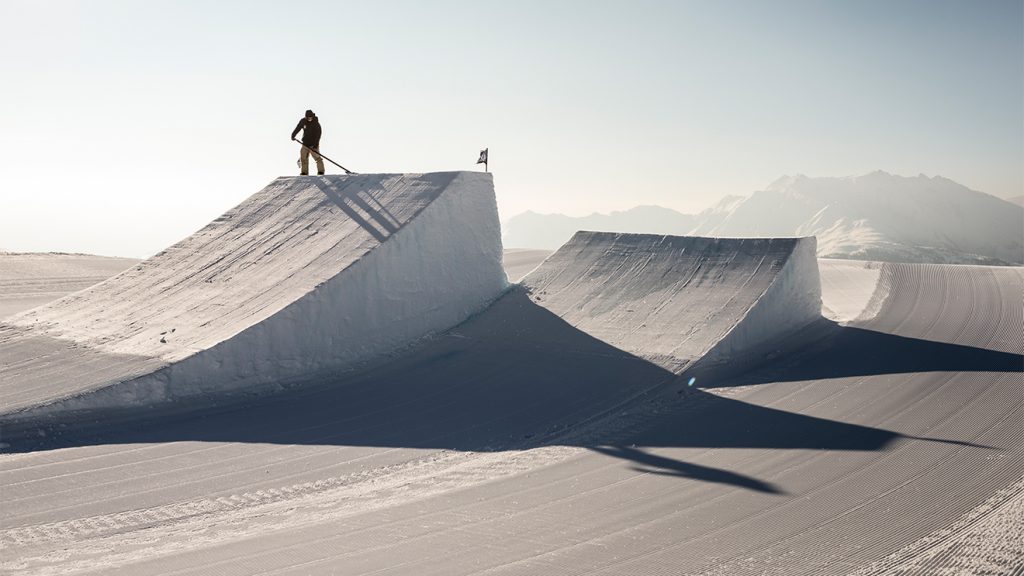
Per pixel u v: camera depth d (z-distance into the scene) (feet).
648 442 38.34
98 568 24.04
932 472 31.45
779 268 59.72
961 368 48.70
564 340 56.34
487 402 46.75
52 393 43.01
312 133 74.90
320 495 32.37
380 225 60.44
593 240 72.43
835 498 29.01
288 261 59.57
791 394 45.57
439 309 61.05
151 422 43.37
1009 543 23.45
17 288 84.74
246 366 49.52
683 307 58.23
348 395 48.88
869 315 66.54
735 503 28.96
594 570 23.18
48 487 33.19
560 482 32.48
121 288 63.00
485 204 65.05
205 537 27.22
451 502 30.19
